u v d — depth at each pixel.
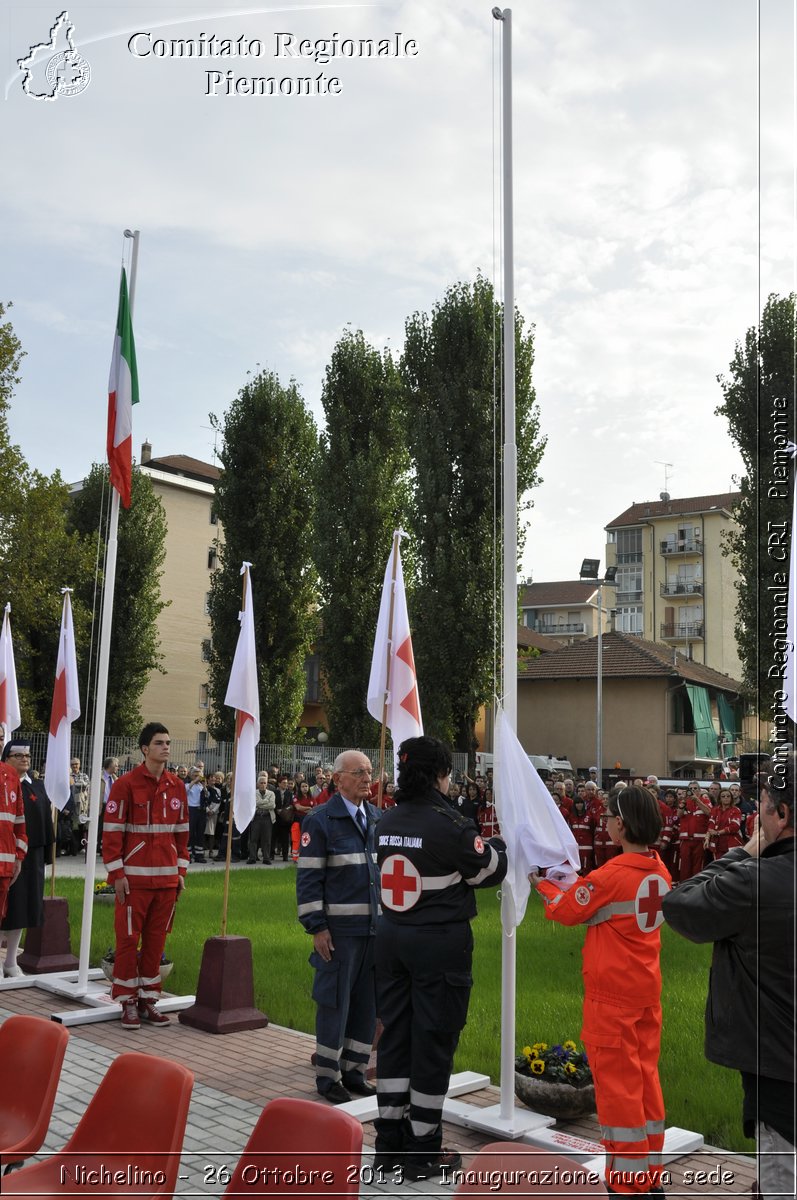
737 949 3.99
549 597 65.81
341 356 34.44
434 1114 5.50
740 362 17.92
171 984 10.50
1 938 11.90
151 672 45.56
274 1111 3.64
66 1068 7.34
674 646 57.72
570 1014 9.14
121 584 37.91
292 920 14.78
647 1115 4.77
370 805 7.44
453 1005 5.51
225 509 36.06
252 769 9.35
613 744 46.47
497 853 5.65
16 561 29.36
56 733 11.20
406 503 31.75
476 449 30.28
